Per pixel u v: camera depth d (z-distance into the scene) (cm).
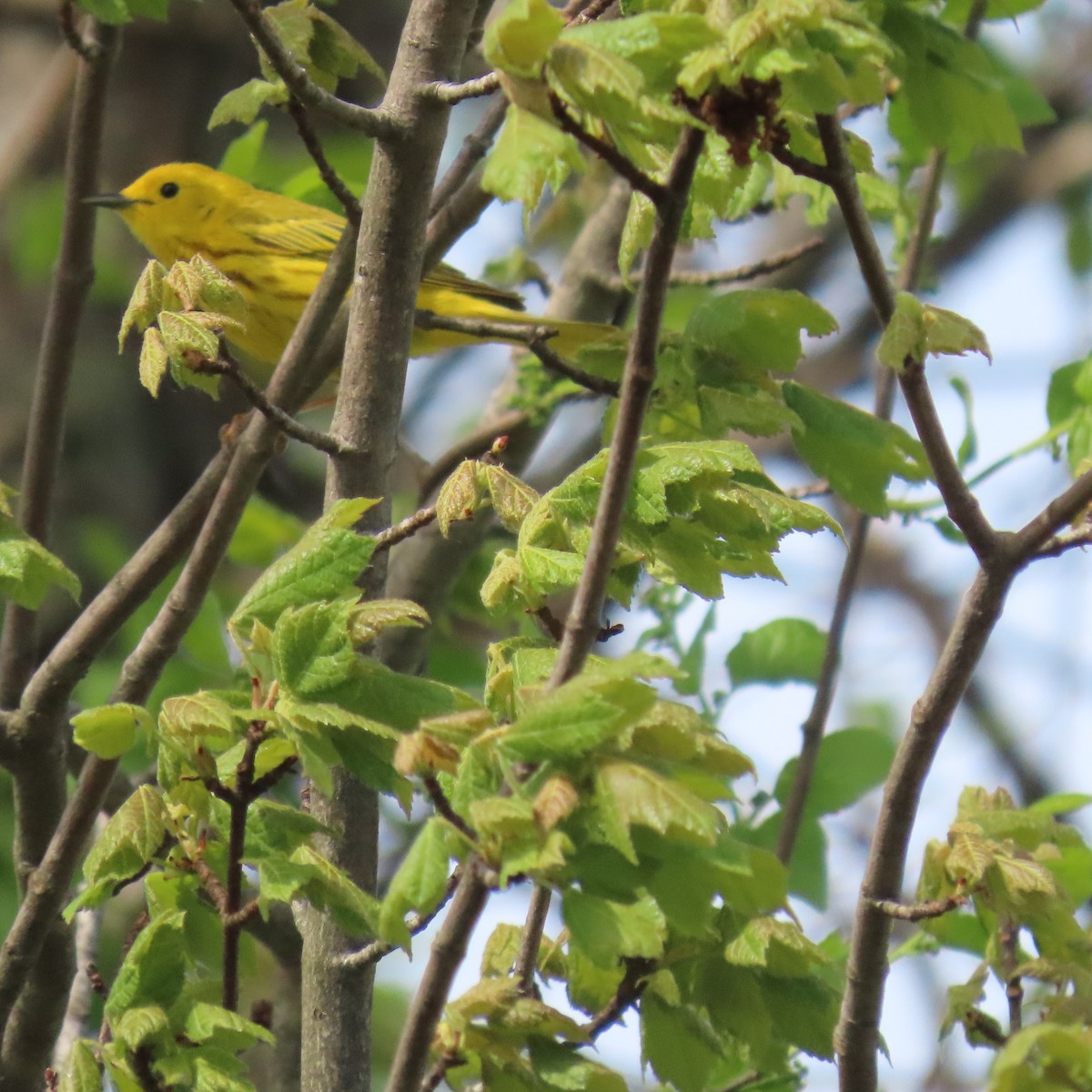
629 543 595
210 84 1550
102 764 767
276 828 581
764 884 486
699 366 725
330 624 542
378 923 558
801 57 479
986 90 817
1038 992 712
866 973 622
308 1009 663
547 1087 528
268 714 539
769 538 614
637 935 467
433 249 893
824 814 1052
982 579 614
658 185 467
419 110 730
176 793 559
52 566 688
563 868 470
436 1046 546
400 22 1656
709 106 484
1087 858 859
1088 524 610
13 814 1105
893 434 721
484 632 1381
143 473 1427
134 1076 545
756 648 1106
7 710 884
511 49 455
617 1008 608
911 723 624
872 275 613
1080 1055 441
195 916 606
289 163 1533
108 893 570
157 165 1513
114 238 1511
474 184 889
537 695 477
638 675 496
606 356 818
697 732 487
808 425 725
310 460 1606
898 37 805
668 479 586
